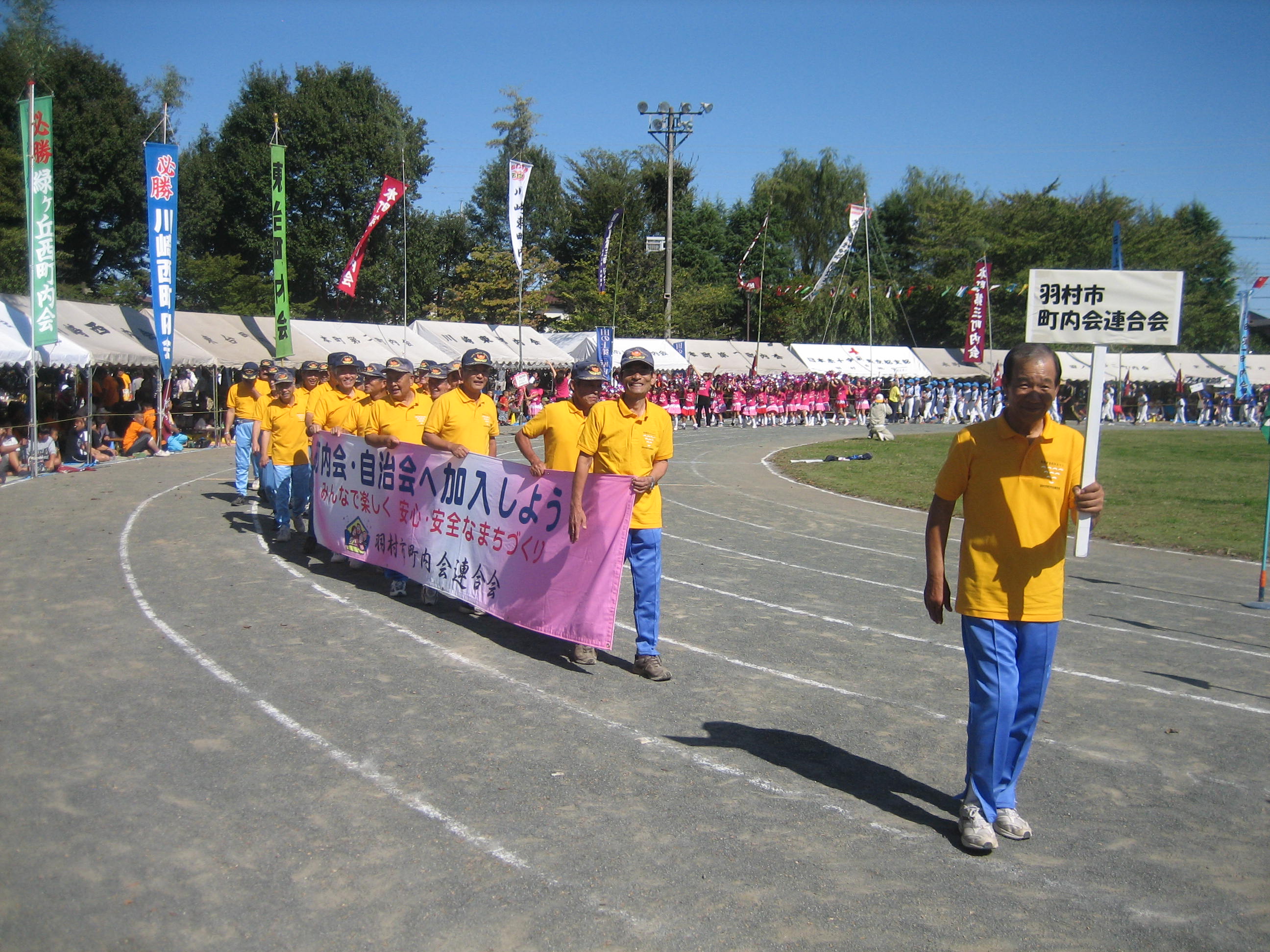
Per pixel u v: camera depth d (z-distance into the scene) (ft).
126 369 79.20
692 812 15.12
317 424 33.53
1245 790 16.55
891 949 11.47
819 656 24.21
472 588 26.00
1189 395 170.60
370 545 30.22
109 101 133.59
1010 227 220.84
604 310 178.40
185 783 15.61
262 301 148.46
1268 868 13.75
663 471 22.20
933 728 19.31
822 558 38.55
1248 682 23.08
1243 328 165.17
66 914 11.76
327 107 158.92
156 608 26.73
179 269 146.00
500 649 24.04
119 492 49.26
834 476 73.00
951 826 14.96
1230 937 11.93
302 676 21.27
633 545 22.27
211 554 34.24
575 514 22.20
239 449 47.42
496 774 16.34
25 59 130.11
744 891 12.73
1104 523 51.21
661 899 12.47
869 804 15.67
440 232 191.52
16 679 20.51
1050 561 14.01
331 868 13.06
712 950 11.35
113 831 13.93
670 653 24.21
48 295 55.52
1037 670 14.19
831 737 18.67
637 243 192.34
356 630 25.20
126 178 134.82
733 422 140.97
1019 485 13.89
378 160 162.71
